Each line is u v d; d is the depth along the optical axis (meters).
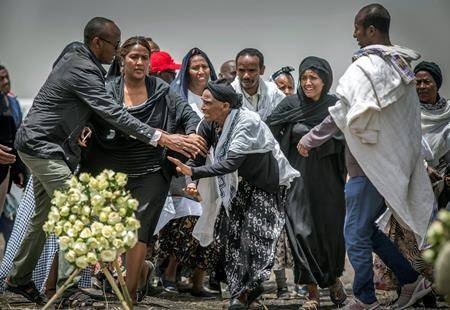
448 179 9.78
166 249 10.80
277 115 10.02
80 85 9.00
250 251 9.34
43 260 9.77
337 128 8.97
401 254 9.34
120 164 9.45
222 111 9.30
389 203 8.62
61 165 9.04
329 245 9.82
